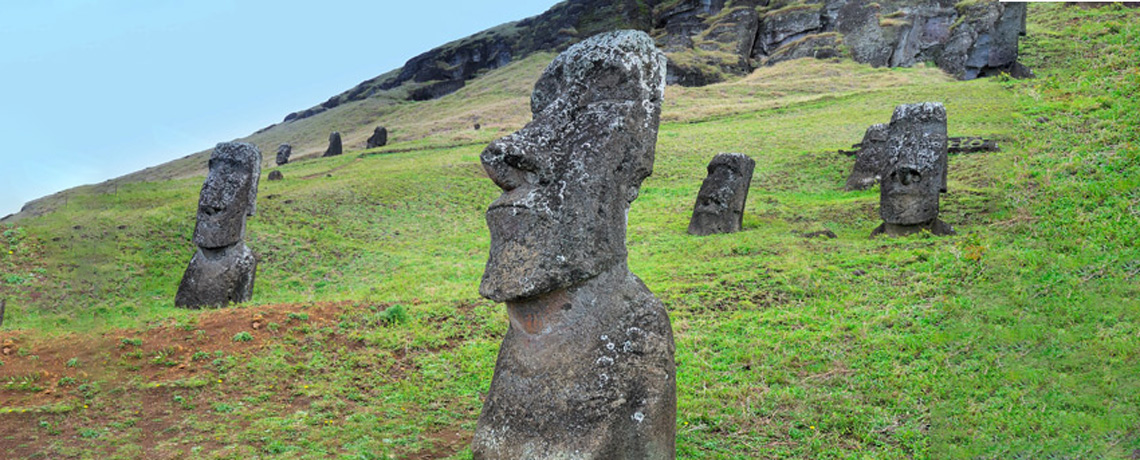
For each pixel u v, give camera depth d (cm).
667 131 3856
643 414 475
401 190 2566
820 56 6072
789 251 1390
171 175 6731
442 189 2617
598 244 493
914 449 604
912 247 1259
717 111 4494
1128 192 959
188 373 851
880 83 4931
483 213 2370
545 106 557
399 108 8212
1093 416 546
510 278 485
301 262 1769
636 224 1980
